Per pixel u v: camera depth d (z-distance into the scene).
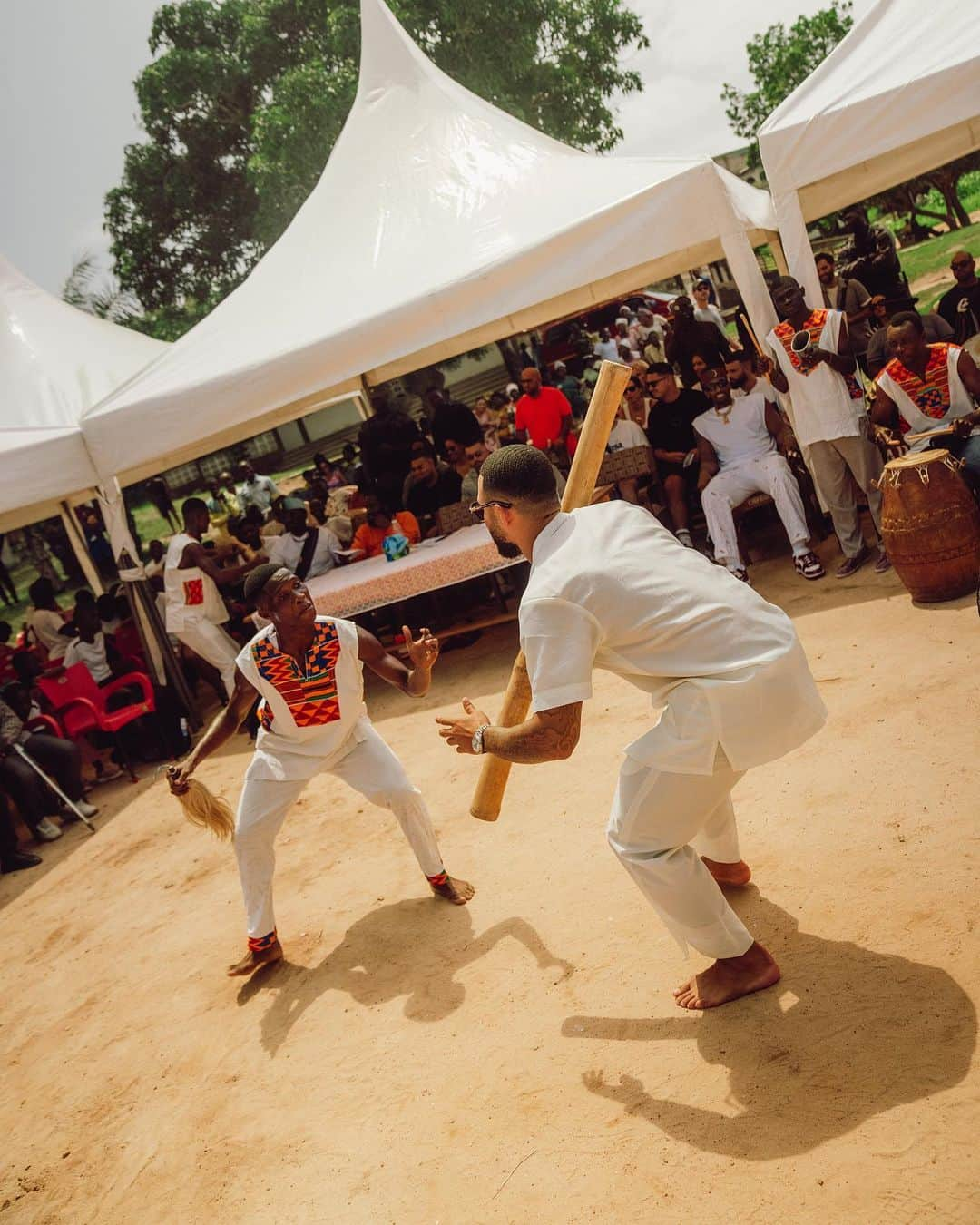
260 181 26.05
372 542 9.16
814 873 3.53
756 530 8.80
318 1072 3.53
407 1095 3.22
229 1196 3.07
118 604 10.46
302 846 5.48
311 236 8.84
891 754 4.12
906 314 5.83
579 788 4.96
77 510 17.42
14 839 6.84
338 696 3.98
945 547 5.45
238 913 5.04
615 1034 3.13
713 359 9.68
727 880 3.59
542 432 9.12
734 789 4.31
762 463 7.10
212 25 29.11
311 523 12.22
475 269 7.41
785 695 2.62
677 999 3.15
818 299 6.91
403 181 8.68
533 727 2.66
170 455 10.79
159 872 5.92
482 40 26.53
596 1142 2.71
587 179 7.91
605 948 3.61
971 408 5.87
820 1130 2.47
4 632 11.13
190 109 29.25
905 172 8.84
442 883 4.32
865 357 9.02
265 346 7.91
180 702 8.57
